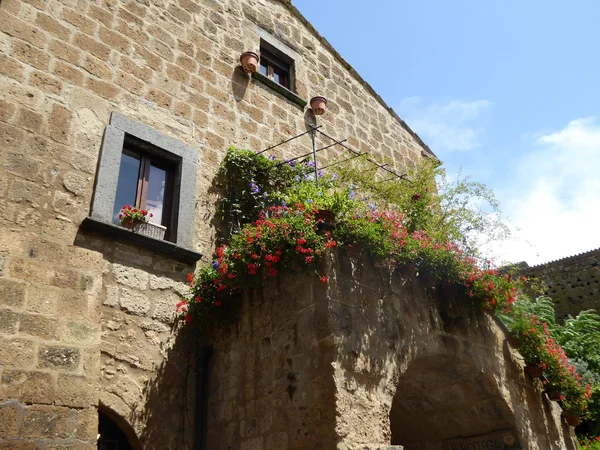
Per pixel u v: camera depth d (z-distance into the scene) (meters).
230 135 7.73
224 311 5.73
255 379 5.13
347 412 4.29
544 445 6.34
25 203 5.09
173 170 6.87
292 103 9.17
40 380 4.25
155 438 5.20
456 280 6.16
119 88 6.58
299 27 10.35
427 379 6.08
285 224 5.23
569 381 6.94
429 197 7.95
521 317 7.07
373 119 11.03
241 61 8.45
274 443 4.63
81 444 4.26
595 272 17.45
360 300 5.04
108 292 5.37
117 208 6.11
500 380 6.15
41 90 5.77
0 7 5.85
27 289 4.53
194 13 8.25
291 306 5.06
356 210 5.73
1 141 5.20
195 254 6.21
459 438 6.52
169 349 5.66
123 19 7.10
